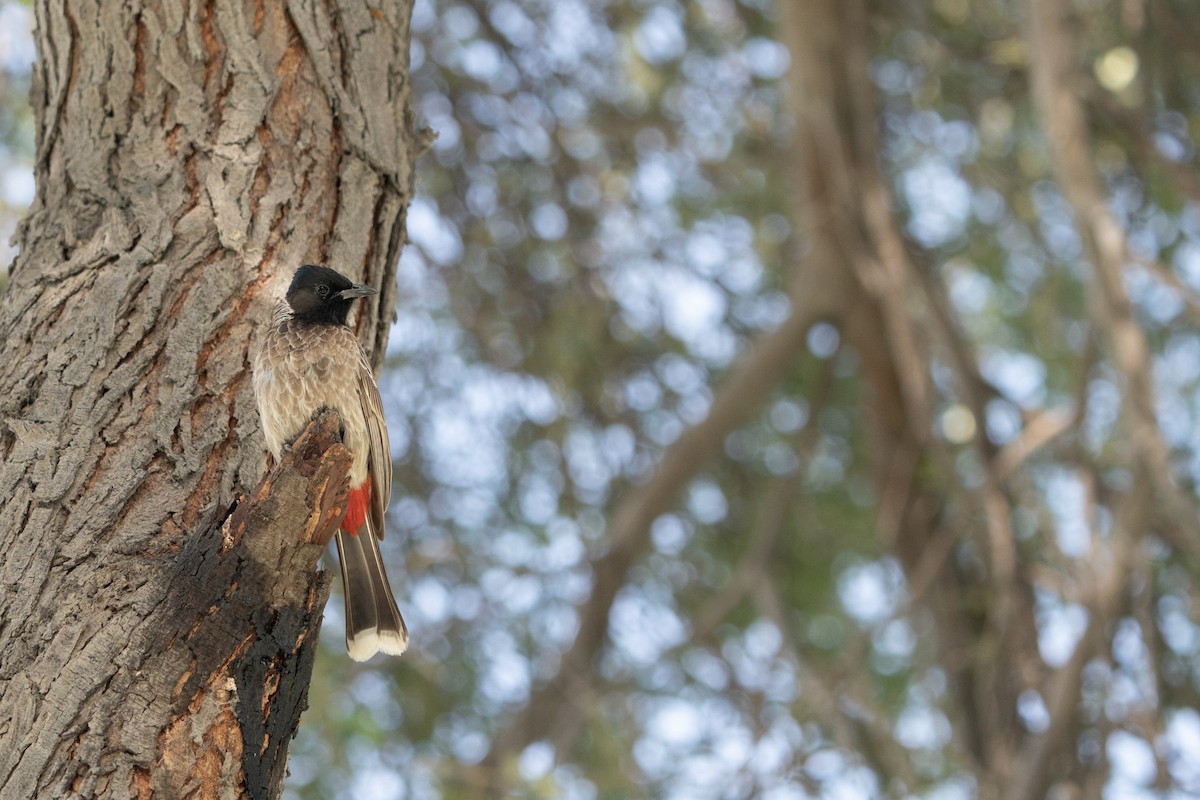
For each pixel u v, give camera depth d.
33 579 4.99
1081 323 14.48
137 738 4.64
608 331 14.66
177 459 5.34
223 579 4.79
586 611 14.62
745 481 16.59
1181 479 13.34
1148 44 13.41
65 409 5.40
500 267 14.48
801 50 14.05
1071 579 12.51
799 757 11.83
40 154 6.37
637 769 11.77
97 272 5.80
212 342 5.73
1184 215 13.82
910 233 15.63
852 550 16.42
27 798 4.55
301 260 6.10
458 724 13.68
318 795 11.16
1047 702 12.09
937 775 12.76
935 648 14.71
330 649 11.82
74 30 6.41
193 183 6.09
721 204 14.84
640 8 14.00
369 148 6.41
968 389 13.77
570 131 14.57
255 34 6.41
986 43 14.78
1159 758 11.19
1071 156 11.63
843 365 17.44
